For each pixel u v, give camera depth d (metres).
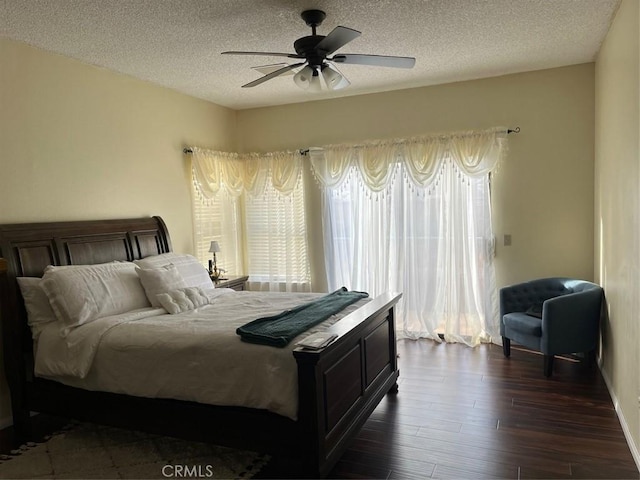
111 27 3.26
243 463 2.77
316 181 5.68
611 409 3.32
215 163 5.43
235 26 3.32
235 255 5.91
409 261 5.24
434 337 5.13
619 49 3.20
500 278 4.99
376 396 3.30
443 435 3.03
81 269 3.34
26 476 2.68
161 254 4.36
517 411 3.34
